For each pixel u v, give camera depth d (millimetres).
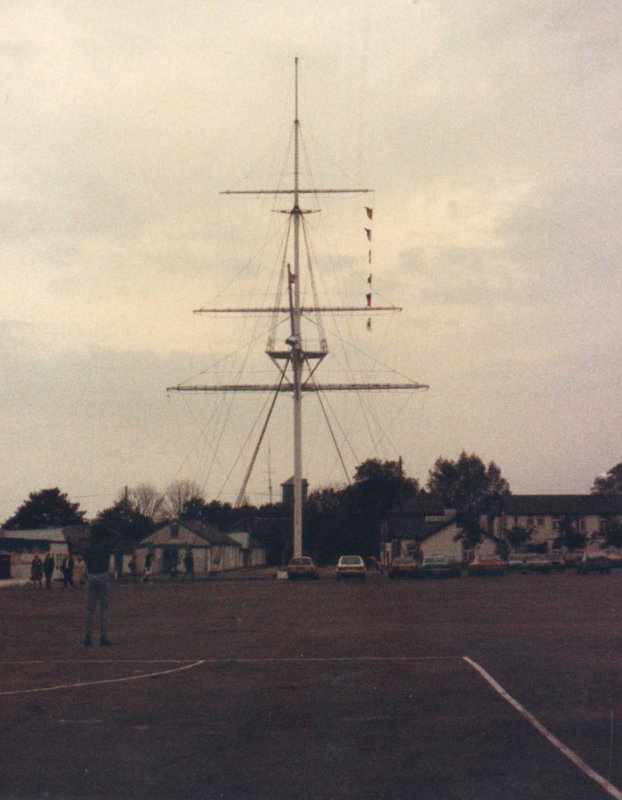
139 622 23859
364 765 7941
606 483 150125
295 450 69625
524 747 8492
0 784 7465
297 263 76250
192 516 117625
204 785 7398
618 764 7855
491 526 98500
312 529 98125
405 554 93438
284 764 8016
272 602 32625
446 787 7238
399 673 13352
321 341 74750
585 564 70938
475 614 25062
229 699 11312
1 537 67375
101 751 8547
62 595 40875
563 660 14523
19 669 14344
